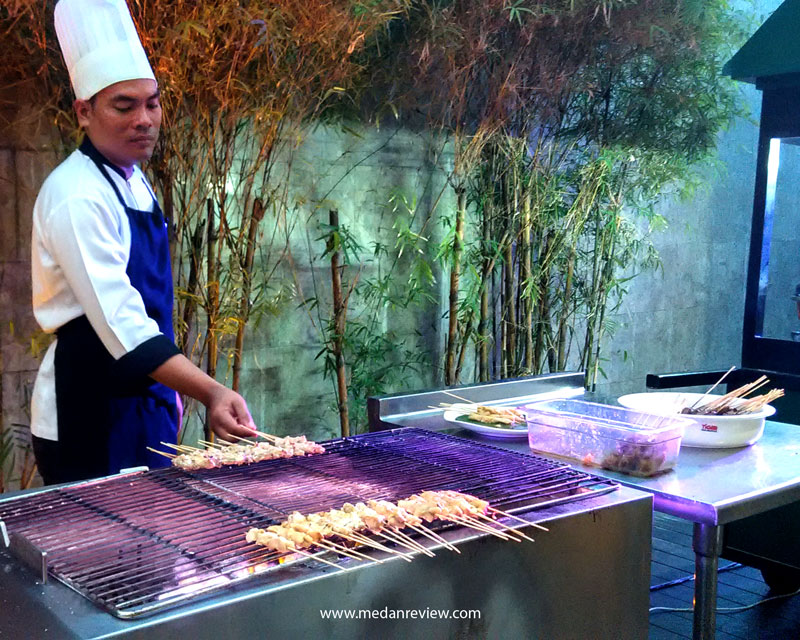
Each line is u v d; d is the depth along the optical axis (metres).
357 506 1.74
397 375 5.34
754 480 2.31
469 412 2.99
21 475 3.77
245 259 4.21
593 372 6.03
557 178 5.47
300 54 3.80
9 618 1.33
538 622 1.87
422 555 1.64
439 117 4.99
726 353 8.12
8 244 3.70
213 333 3.93
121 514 1.79
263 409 4.73
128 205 2.52
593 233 5.97
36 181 3.74
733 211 7.91
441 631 1.69
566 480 2.13
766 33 4.30
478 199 5.23
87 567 1.50
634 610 2.08
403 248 5.02
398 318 5.31
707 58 5.21
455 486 2.03
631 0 4.70
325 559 1.59
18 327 3.76
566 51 4.81
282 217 4.64
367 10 3.79
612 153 5.39
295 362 4.83
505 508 1.90
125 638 1.28
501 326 5.44
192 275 3.89
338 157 4.86
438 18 4.33
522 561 1.82
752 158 7.99
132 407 2.50
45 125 3.72
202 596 1.40
